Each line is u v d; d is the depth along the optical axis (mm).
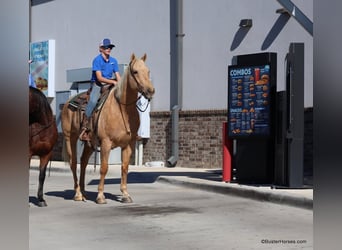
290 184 13203
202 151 19859
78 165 21734
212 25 19609
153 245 8859
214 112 19484
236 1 18844
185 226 10273
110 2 23453
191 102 20328
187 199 13406
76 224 10484
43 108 11617
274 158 14117
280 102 13828
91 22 24406
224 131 15070
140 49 22188
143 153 21781
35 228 10141
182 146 20484
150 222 10648
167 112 20969
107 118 12156
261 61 14023
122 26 22906
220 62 19375
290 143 13234
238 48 18781
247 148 14516
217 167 19422
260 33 18125
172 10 20953
